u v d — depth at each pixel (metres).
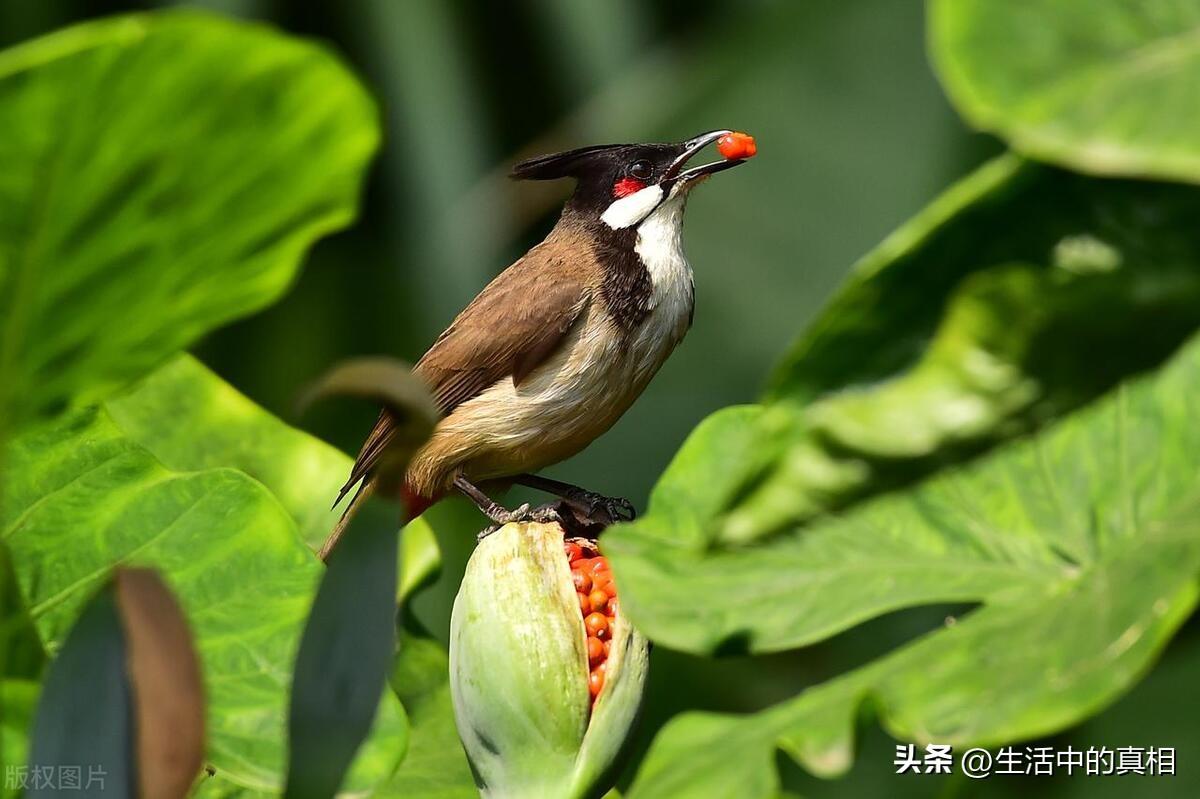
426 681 5.55
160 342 2.92
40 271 2.66
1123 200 2.99
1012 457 3.72
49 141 2.46
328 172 2.65
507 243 10.43
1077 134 2.62
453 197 10.25
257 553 4.67
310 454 5.97
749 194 9.96
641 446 10.10
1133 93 2.64
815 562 3.76
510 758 4.37
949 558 3.73
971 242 3.02
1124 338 3.08
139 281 2.74
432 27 10.28
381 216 10.37
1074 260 3.01
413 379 2.65
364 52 10.31
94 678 2.65
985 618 3.29
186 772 2.57
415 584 5.78
